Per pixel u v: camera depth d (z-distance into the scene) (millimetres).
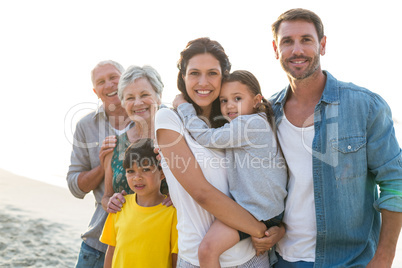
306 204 2613
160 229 2840
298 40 2588
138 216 2893
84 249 3326
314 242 2609
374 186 2695
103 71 3543
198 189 2473
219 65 2721
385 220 2535
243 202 2531
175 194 2639
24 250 5512
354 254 2584
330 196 2547
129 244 2844
